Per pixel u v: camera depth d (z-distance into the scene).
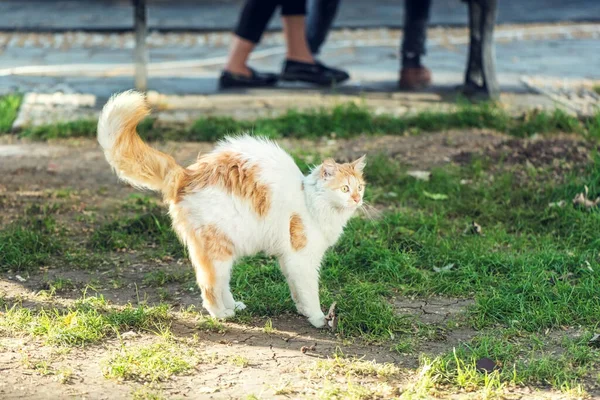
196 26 22.09
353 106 14.30
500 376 6.46
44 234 9.42
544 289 7.99
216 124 13.62
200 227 7.13
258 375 6.50
